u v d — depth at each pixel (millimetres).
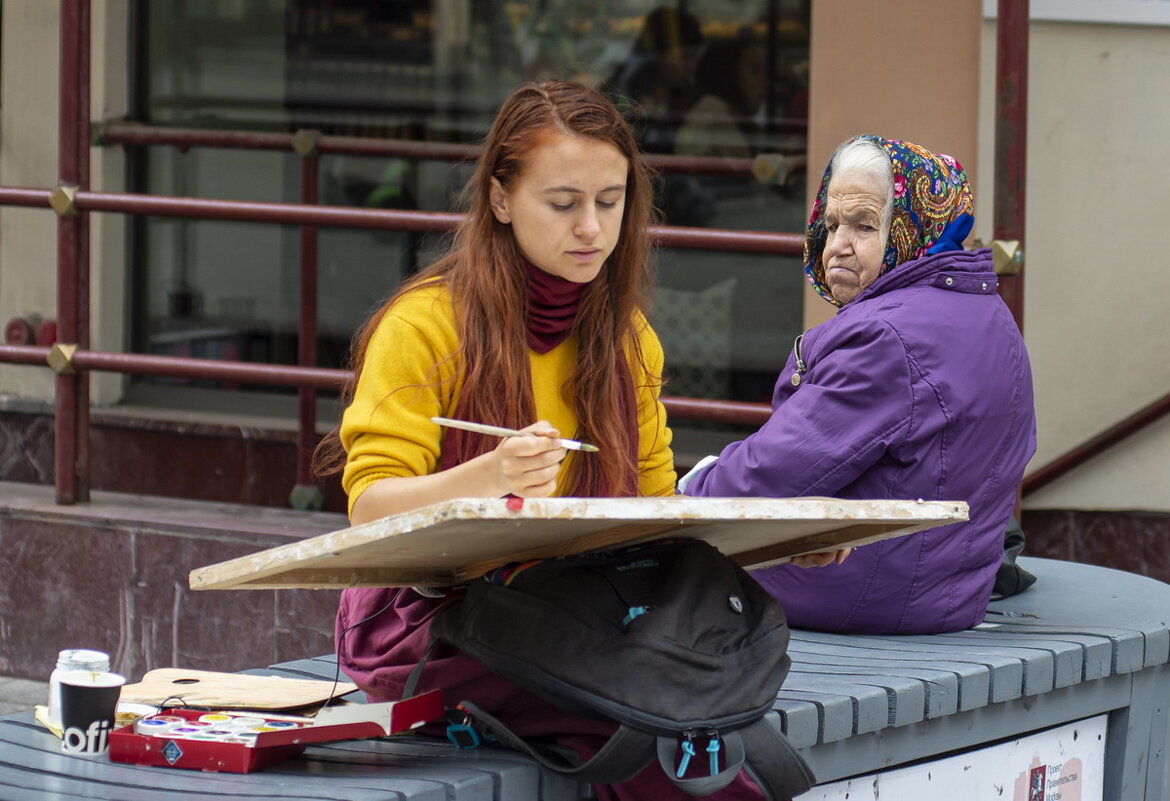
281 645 9922
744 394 12523
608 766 4734
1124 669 6941
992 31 10172
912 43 9703
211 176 13602
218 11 13469
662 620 4789
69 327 10523
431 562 5066
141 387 13398
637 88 12703
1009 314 7059
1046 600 7805
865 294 6934
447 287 5215
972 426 6711
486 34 13062
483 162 5168
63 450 10664
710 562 5066
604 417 5391
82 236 10477
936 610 6906
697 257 12570
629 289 5426
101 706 5047
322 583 5043
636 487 5539
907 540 6824
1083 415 10961
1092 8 10688
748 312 12469
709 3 12430
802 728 5520
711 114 12508
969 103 9594
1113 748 7137
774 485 6656
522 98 5133
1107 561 10938
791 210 12281
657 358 5805
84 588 10430
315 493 11203
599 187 5031
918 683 5945
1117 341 10898
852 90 9898
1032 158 10898
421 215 9641
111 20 13156
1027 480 10875
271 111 13555
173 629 10195
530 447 4289
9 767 4844
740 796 5000
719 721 4734
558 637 4797
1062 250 10922
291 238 13547
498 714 5129
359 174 13406
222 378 10078
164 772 4820
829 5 9906
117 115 13281
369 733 4969
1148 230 10812
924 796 6242
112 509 10562
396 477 4949
